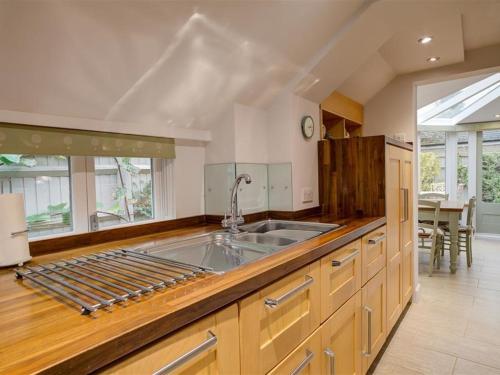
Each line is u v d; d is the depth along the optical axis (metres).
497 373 1.83
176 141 1.82
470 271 3.79
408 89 2.98
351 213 2.25
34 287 0.85
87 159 1.46
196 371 0.73
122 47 1.20
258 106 2.06
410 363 1.94
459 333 2.29
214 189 1.96
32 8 0.93
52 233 1.36
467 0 1.77
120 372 0.58
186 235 1.58
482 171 5.75
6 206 1.05
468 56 2.69
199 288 0.79
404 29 2.12
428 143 5.98
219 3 1.28
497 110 5.05
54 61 1.09
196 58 1.45
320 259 1.26
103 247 1.35
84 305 0.67
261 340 0.94
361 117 3.18
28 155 1.26
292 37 1.69
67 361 0.50
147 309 0.67
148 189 1.77
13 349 0.52
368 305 1.77
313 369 1.21
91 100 1.29
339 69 2.13
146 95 1.44
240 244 1.44
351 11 1.74
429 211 3.91
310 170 2.28
